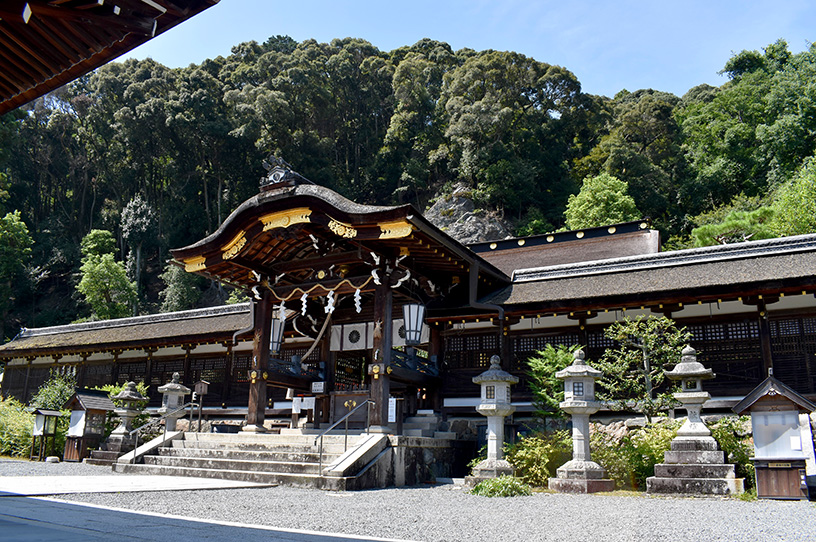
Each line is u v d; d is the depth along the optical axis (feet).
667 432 40.04
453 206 205.36
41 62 19.69
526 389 52.49
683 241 163.12
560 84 240.73
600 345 51.39
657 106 220.23
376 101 258.57
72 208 218.18
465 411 54.19
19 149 212.64
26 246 165.17
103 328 83.66
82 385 79.41
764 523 23.17
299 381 55.47
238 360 69.72
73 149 227.61
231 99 210.79
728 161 189.98
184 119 194.08
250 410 50.34
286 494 33.12
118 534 17.46
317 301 59.98
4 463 49.37
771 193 163.63
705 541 19.30
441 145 232.53
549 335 53.36
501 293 56.03
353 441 41.98
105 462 50.34
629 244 74.95
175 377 55.72
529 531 21.33
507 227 194.59
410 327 51.03
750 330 46.65
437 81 270.87
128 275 187.42
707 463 34.17
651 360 45.60
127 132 200.85
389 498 32.32
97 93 219.41
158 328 76.28
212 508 25.95
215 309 76.07
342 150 254.68
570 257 74.90
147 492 30.94
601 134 244.22
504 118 212.84
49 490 29.22
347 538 18.74
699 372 35.55
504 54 242.58
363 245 45.65
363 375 64.54
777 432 32.32
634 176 194.90
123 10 16.87
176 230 200.23
